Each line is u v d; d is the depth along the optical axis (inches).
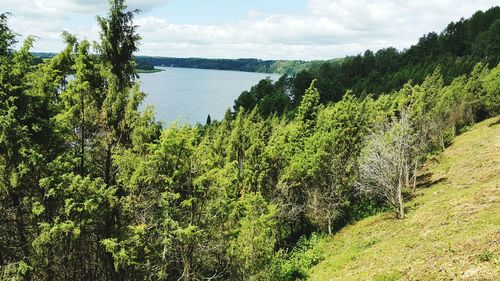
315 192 1534.2
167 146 680.4
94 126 697.6
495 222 855.7
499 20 5255.9
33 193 585.9
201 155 764.6
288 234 1758.1
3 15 560.7
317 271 1154.7
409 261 848.9
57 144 639.1
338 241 1392.7
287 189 1519.4
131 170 676.7
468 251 753.0
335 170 1533.0
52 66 662.5
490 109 2623.0
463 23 6624.0
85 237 682.8
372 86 4744.1
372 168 1430.9
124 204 668.1
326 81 5113.2
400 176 1343.5
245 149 1670.8
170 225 684.1
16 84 568.4
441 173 1726.1
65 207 578.2
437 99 2354.8
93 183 598.9
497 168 1439.5
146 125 705.6
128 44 737.6
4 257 592.4
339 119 1641.2
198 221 731.4
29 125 594.6
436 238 926.4
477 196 1125.1
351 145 1610.5
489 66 4217.5
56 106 643.5
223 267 884.0
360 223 1508.4
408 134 1497.3
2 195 575.8
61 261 628.7
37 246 562.9
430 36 6535.4
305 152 1566.2
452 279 673.0
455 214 1053.2
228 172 799.7
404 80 4534.9
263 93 4958.2
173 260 722.8
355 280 880.3
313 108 1980.8
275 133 2095.2
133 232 678.5
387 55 6441.9
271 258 1086.4
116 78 717.9
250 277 943.7
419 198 1460.4
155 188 703.7
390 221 1348.4
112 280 694.5
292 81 5590.6
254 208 1053.8
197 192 729.0
